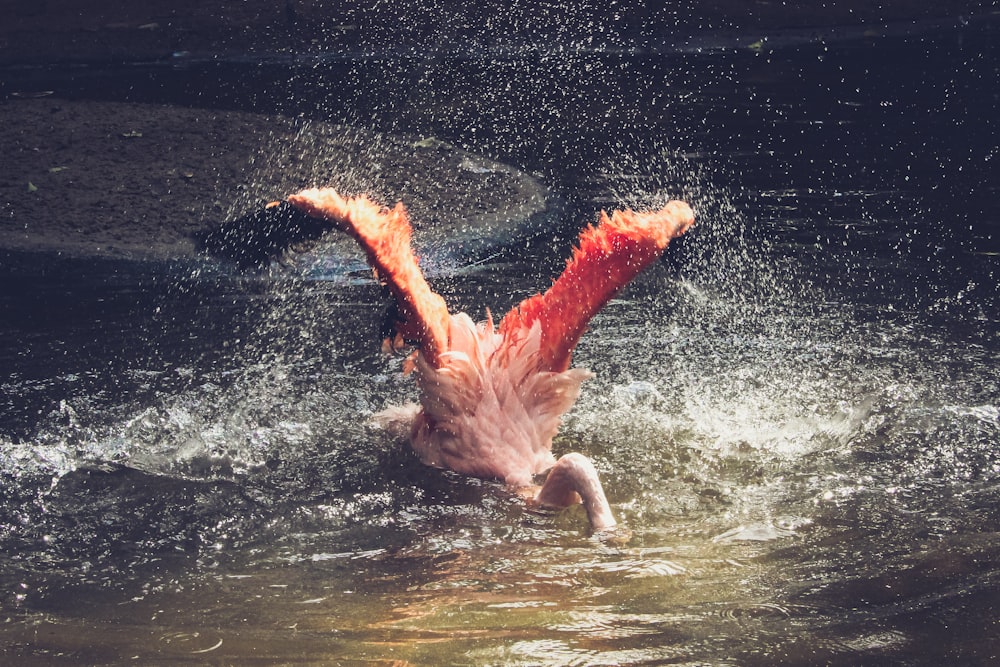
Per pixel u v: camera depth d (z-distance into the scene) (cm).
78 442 791
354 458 766
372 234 700
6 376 906
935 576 580
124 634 537
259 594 582
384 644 517
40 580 604
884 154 1617
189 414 839
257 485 728
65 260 1209
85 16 2639
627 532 648
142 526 672
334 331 1024
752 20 2670
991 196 1415
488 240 1302
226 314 1072
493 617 545
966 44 2388
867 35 2541
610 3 2756
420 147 1666
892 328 1000
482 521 670
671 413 834
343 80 2195
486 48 2480
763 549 623
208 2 2716
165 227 1300
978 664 489
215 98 2028
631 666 492
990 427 789
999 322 1009
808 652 502
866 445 770
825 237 1284
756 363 928
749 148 1669
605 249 731
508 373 741
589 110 1928
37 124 1717
